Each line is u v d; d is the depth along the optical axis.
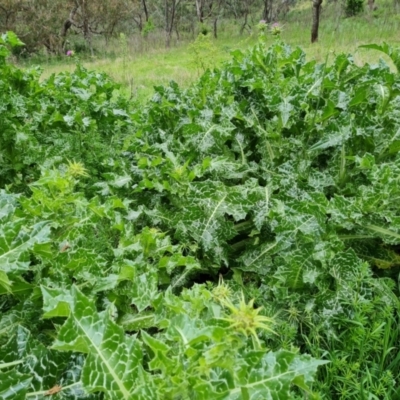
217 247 2.60
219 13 31.72
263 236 2.74
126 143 3.61
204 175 3.01
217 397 1.16
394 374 2.14
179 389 1.20
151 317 1.95
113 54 21.05
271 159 3.11
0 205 1.92
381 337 2.23
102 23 27.67
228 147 3.35
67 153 3.33
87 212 2.14
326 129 3.00
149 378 1.25
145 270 2.14
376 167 2.53
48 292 1.33
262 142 3.21
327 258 2.29
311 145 3.09
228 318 1.05
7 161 3.35
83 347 1.26
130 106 4.92
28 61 23.66
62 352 1.47
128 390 1.22
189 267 2.31
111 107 4.23
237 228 2.81
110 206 2.37
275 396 1.22
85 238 2.02
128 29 32.78
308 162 2.93
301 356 1.37
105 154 3.48
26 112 3.68
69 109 4.07
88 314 1.29
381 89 3.19
